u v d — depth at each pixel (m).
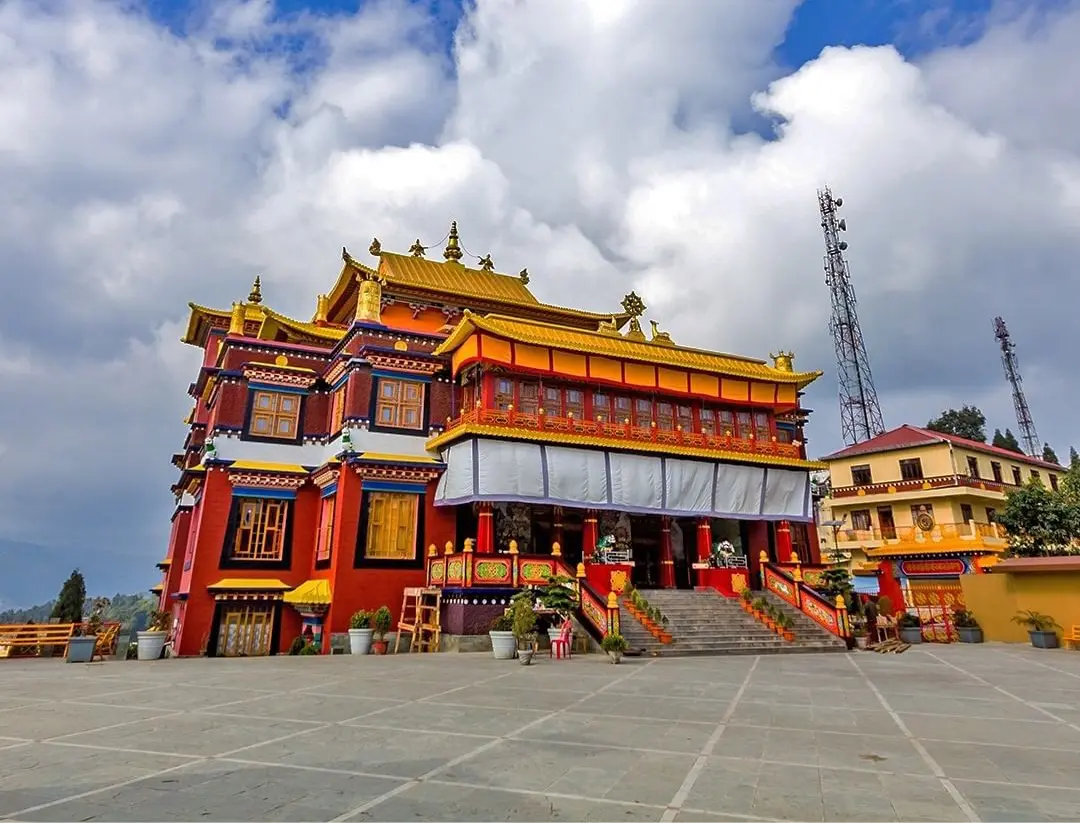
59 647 23.06
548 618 22.03
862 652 22.91
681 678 14.99
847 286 59.88
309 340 31.75
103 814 5.75
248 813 5.79
